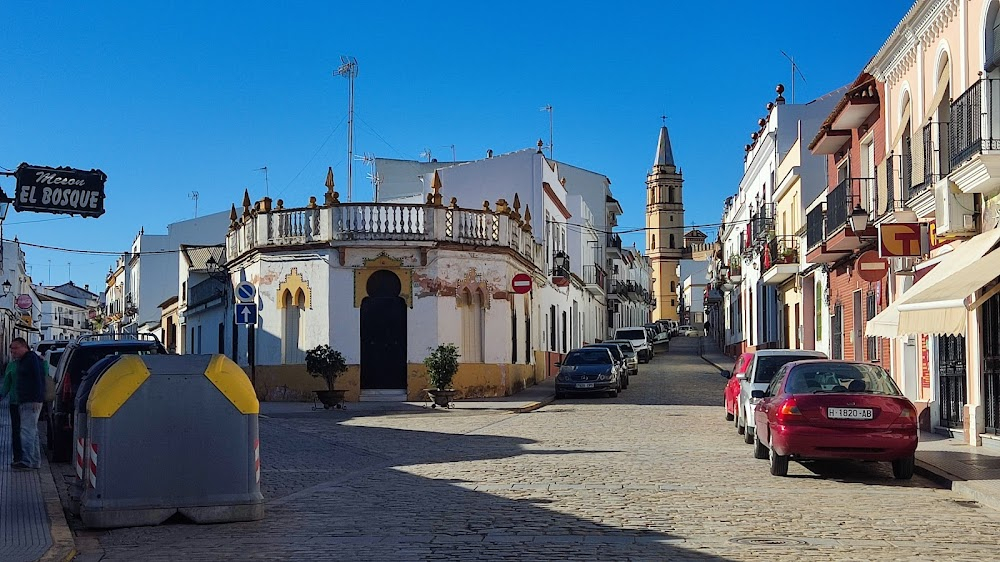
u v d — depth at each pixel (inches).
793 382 575.2
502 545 360.8
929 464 578.9
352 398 1267.2
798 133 1403.8
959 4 700.0
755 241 1643.7
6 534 382.9
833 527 396.2
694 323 4778.5
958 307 556.4
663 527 397.1
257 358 1342.3
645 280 4311.0
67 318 4421.8
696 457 661.9
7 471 582.2
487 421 984.9
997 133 625.0
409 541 369.4
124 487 412.5
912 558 335.3
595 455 675.4
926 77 783.1
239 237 1405.0
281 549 358.0
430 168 2054.6
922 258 786.2
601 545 359.9
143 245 2696.9
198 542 375.6
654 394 1412.4
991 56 654.5
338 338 1277.1
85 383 471.8
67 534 383.2
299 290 1304.1
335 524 409.7
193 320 1867.6
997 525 401.4
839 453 534.0
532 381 1568.7
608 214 2856.8
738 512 434.6
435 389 1157.7
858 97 932.6
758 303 1765.5
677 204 5467.5
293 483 547.8
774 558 335.6
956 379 741.9
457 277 1315.2
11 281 2682.1
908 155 817.5
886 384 571.8
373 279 1296.8
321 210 1291.8
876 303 933.8
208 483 420.5
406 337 1290.6
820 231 1106.7
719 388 1513.3
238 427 426.6
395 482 543.8
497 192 1715.1
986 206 647.1
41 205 566.6
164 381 421.1
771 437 559.8
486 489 512.1
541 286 1702.8
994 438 661.9
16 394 587.5
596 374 1352.1
